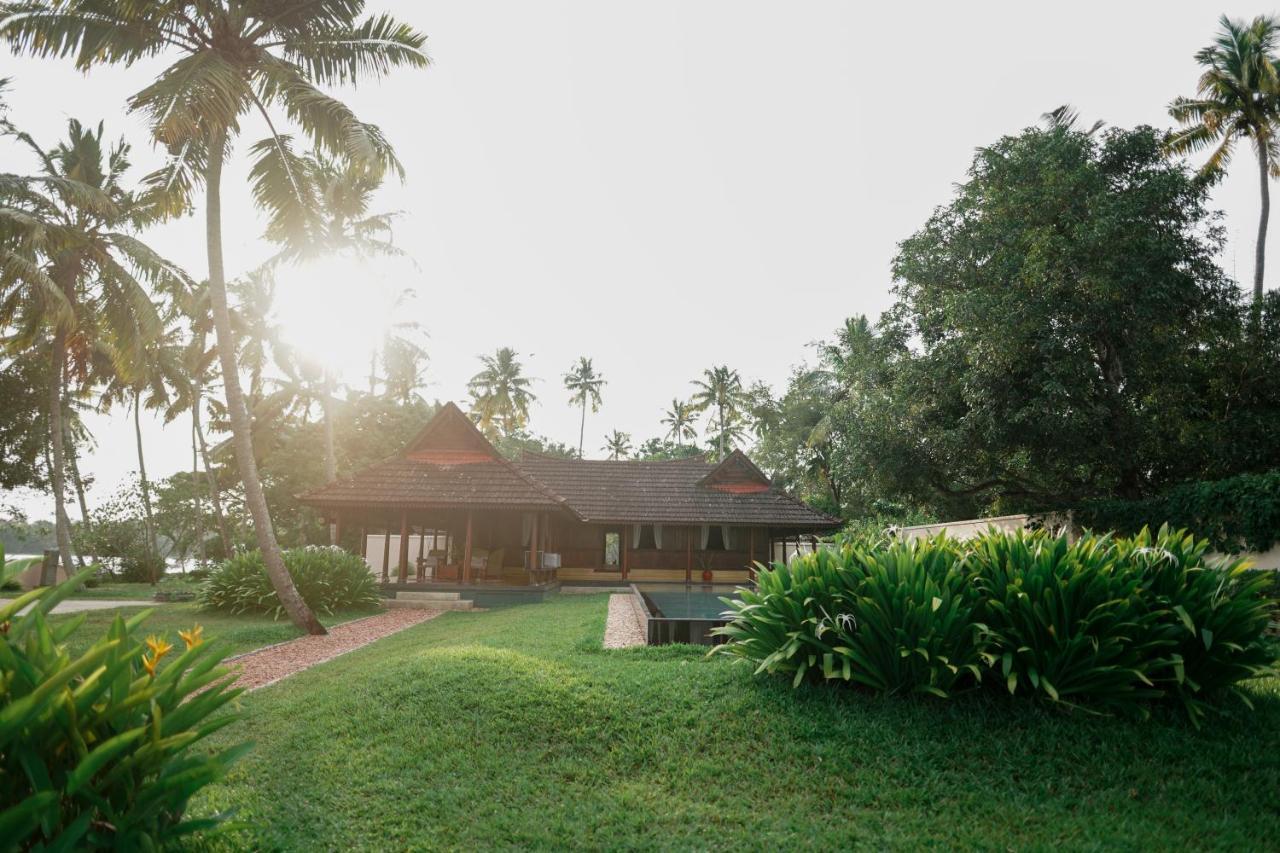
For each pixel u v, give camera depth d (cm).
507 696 691
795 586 715
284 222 1544
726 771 555
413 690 730
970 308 1741
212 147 1363
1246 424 1848
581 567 2905
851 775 541
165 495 4809
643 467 3177
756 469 3045
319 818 488
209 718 717
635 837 460
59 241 1806
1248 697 673
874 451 2030
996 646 634
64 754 267
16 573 304
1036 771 540
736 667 770
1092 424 1717
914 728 599
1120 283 1630
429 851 446
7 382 2794
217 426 3834
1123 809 491
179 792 292
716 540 2964
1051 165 1794
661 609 1694
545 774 557
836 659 684
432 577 2308
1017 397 1752
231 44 1345
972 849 438
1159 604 641
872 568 690
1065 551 685
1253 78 2572
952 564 686
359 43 1429
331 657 1127
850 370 2295
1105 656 610
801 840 452
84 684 261
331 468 3056
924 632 633
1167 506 1502
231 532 4522
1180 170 1823
